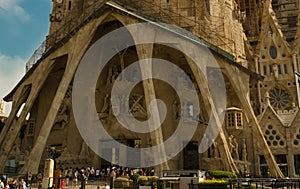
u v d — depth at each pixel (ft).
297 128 145.38
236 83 132.87
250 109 130.72
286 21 226.99
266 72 180.75
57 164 130.72
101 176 111.04
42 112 153.17
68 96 145.79
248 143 138.10
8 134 152.15
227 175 96.84
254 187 82.23
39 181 92.17
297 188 94.02
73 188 85.97
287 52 180.45
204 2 147.13
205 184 69.51
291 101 173.17
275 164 122.01
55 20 170.60
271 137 147.95
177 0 145.79
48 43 162.91
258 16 226.38
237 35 163.02
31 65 160.56
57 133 143.13
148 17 130.62
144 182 81.15
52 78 155.94
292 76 175.11
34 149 119.24
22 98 153.69
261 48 185.57
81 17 150.51
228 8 159.43
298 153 142.10
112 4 127.85
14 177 100.22
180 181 75.25
